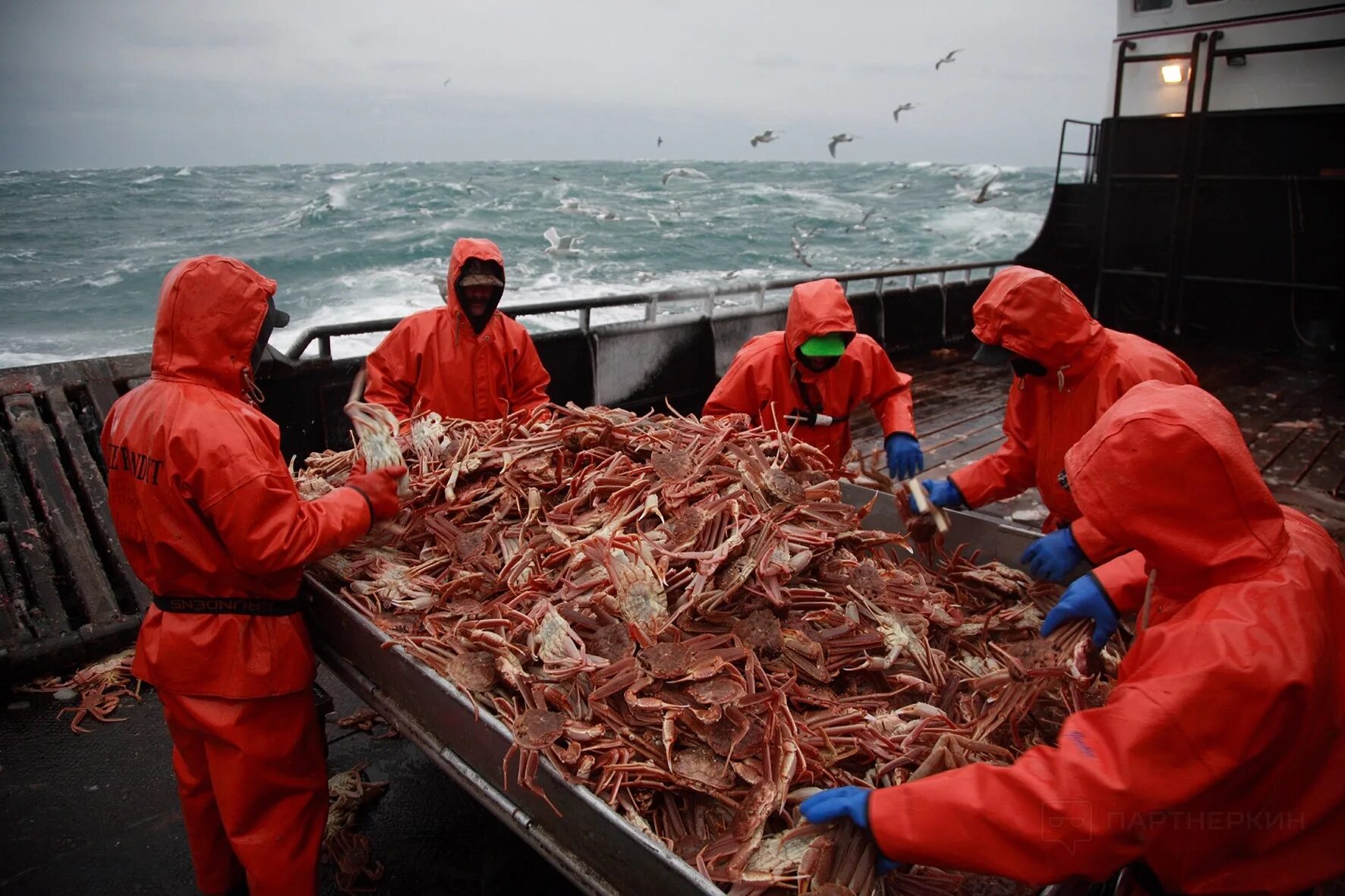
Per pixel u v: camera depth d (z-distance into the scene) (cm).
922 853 129
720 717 163
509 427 272
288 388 434
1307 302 836
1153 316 945
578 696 174
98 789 280
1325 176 797
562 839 161
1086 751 120
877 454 300
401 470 220
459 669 182
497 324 359
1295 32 786
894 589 219
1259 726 115
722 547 194
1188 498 126
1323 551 136
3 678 326
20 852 252
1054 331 255
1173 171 893
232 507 181
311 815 215
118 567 370
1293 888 132
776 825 158
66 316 1577
